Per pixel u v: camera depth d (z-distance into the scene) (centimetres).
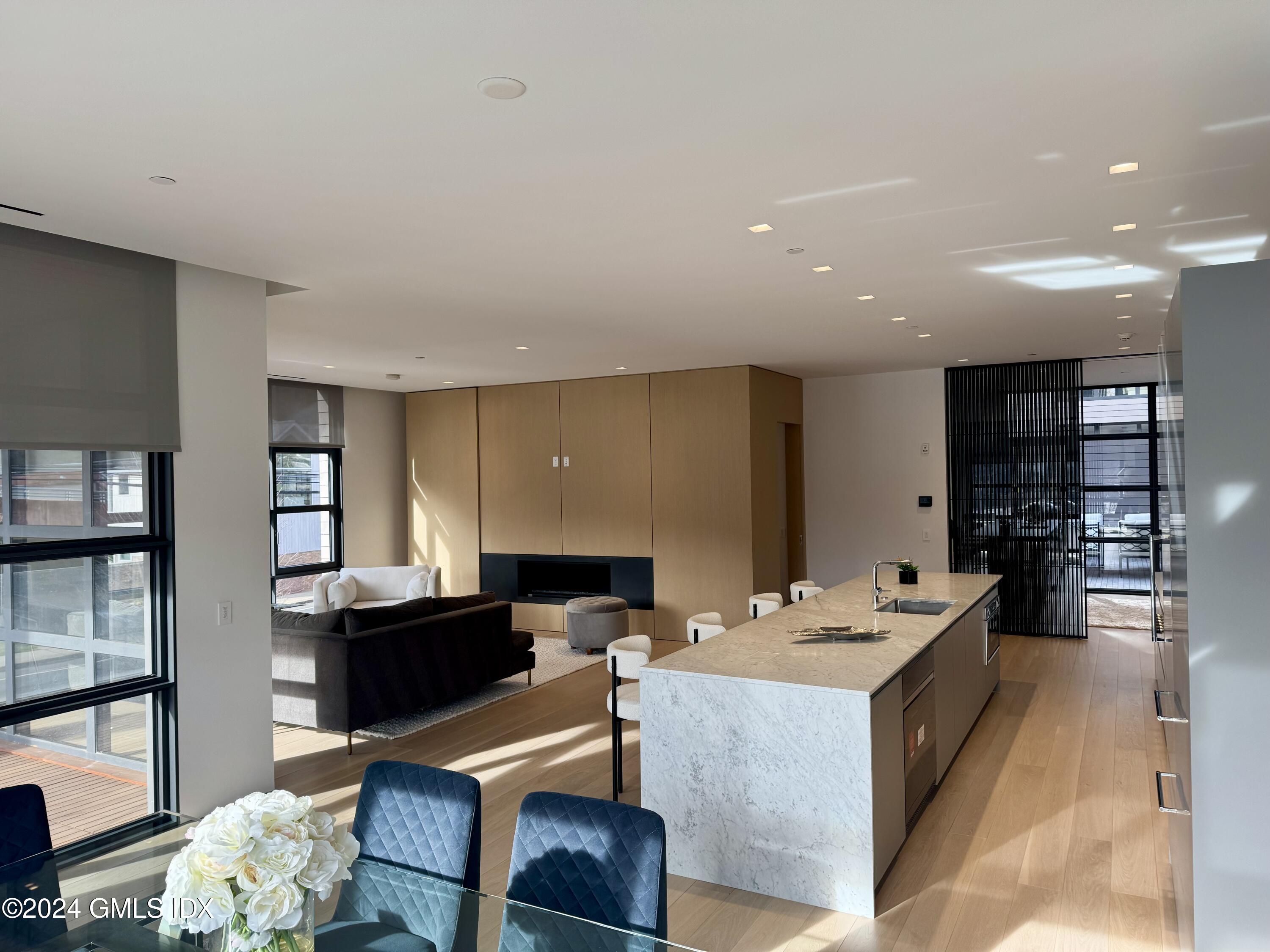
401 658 569
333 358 742
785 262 425
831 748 329
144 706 402
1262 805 242
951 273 454
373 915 204
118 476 391
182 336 411
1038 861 364
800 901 334
